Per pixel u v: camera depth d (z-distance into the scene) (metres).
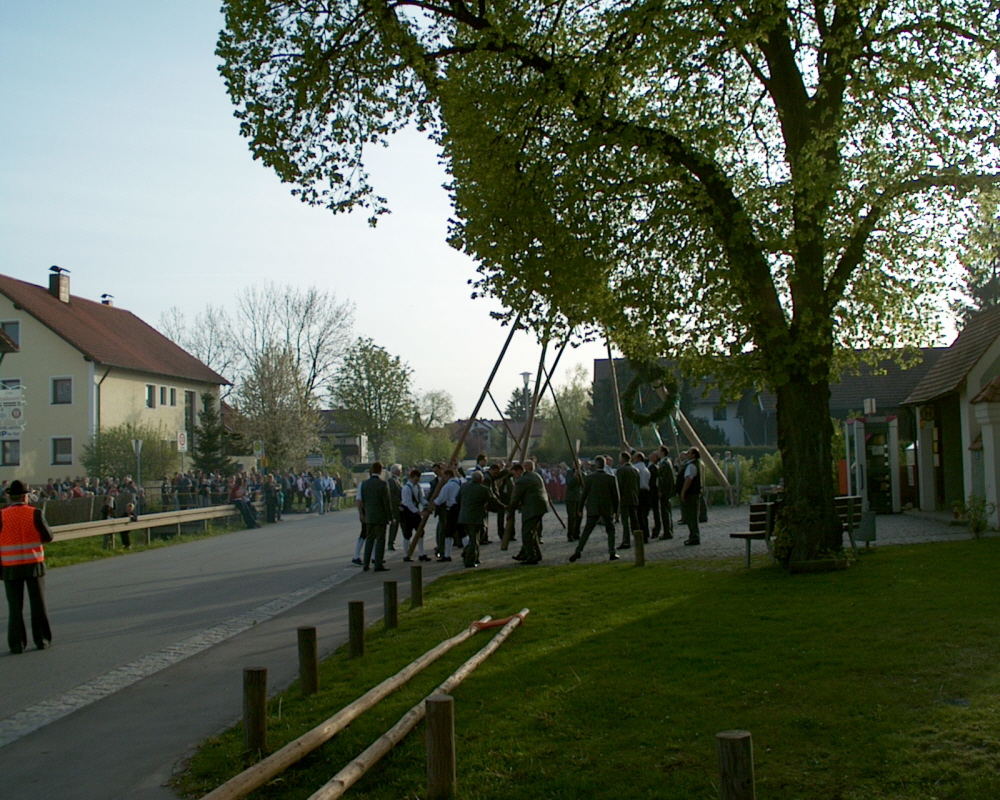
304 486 44.50
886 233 13.55
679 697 6.45
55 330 46.72
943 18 12.33
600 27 13.47
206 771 5.76
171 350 59.09
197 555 21.88
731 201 12.53
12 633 10.27
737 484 31.55
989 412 17.31
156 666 9.23
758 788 4.79
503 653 8.37
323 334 58.72
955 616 8.48
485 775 5.23
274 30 13.53
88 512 26.19
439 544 18.67
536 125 13.42
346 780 4.89
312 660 7.36
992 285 47.00
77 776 5.92
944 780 4.71
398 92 14.34
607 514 16.14
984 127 12.54
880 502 23.06
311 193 14.24
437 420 87.19
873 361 15.31
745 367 12.55
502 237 13.45
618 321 13.40
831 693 6.28
